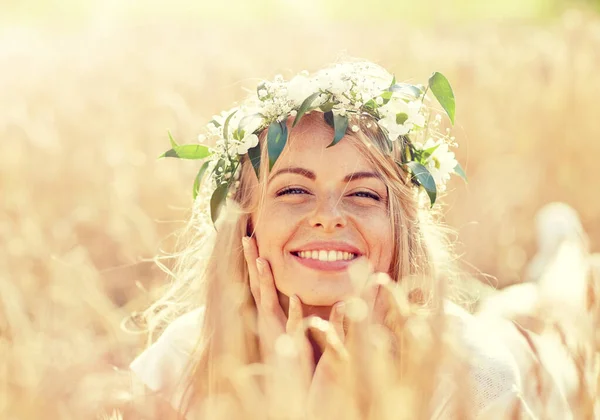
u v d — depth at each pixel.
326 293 2.09
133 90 6.75
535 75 7.70
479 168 6.18
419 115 2.25
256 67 7.75
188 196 5.02
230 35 10.15
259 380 1.94
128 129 5.98
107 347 2.34
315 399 1.90
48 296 2.87
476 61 7.96
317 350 2.23
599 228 5.49
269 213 2.16
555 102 6.81
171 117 5.64
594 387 1.55
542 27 11.37
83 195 5.21
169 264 4.23
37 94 7.08
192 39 9.70
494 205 5.27
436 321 1.40
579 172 6.09
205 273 2.45
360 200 2.16
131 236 4.29
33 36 10.57
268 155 2.10
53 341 2.14
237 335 1.75
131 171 5.25
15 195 4.56
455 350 1.40
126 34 10.20
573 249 3.04
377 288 2.12
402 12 22.66
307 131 2.16
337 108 2.15
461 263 4.70
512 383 1.97
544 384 1.77
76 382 1.83
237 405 1.61
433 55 8.37
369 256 2.15
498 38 9.77
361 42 9.28
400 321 1.54
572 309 1.71
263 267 2.18
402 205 2.28
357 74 2.23
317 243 2.10
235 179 2.35
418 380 1.37
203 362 2.26
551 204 5.32
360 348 1.45
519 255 4.94
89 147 5.78
